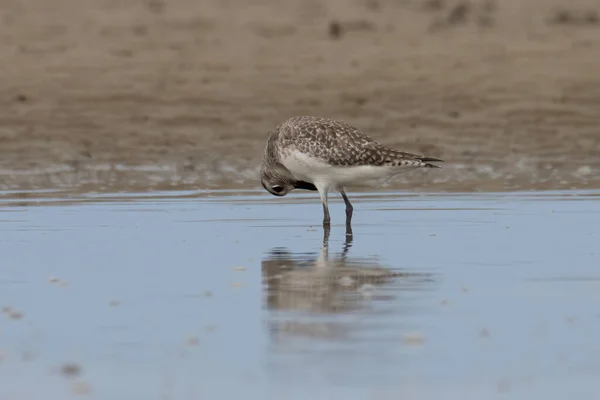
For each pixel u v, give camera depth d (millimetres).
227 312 12016
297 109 29844
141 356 10367
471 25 41500
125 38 39031
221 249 15906
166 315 11914
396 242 16438
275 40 38844
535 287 13141
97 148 26516
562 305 12203
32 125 28125
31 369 10008
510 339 10812
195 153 26188
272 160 18688
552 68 33562
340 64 34625
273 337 10938
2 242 16469
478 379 9578
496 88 31516
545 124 28516
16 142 26828
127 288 13305
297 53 36375
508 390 9312
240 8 46344
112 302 12555
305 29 41094
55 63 34469
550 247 15773
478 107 29984
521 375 9695
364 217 18812
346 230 17578
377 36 39406
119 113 29281
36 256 15383
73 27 41062
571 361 10086
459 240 16484
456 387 9383
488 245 16016
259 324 11477
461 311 11961
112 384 9578
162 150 26422
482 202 20188
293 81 32469
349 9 45969
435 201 20406
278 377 9672
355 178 18016
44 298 12789
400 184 22672
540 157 25750
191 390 9391
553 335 10945
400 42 38188
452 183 22703
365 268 14414
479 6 45969
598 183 22500
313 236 17078
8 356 10406
